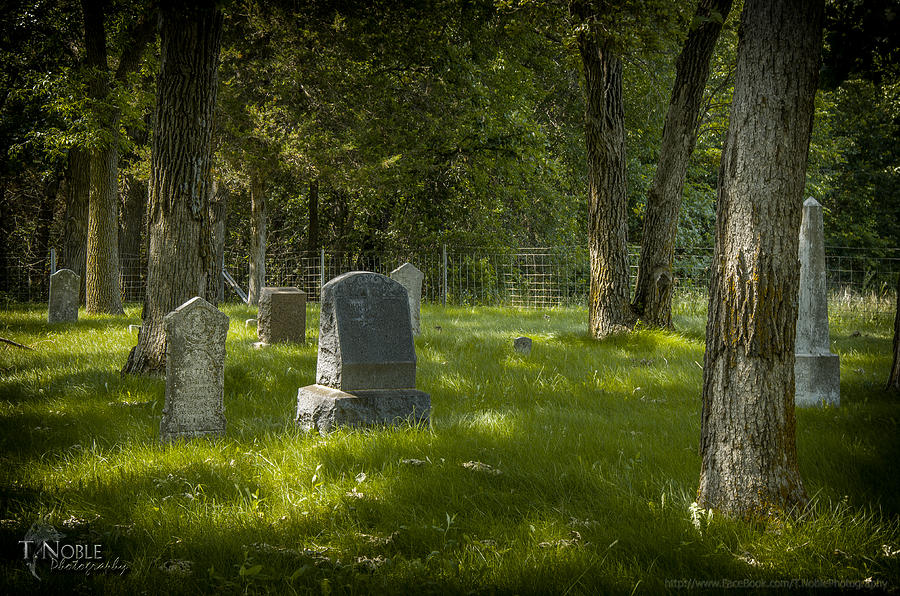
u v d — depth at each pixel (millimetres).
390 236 29250
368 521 4688
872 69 7422
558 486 5238
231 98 19656
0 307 25125
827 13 7031
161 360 9727
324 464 5797
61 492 5125
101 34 19359
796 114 4352
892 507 4742
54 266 26172
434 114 24203
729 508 4469
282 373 10055
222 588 3701
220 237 25781
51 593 3646
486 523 4617
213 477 5512
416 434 6660
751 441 4422
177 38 9586
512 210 28375
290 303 13266
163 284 9734
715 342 4621
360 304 7402
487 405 8273
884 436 6617
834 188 33500
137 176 21719
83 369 10289
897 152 33969
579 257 26188
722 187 4590
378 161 22438
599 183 13438
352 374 7137
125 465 5812
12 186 33438
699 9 12641
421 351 12055
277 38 19688
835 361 8289
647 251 13938
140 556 4094
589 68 12875
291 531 4465
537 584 3713
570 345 12914
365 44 19359
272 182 28438
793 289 4445
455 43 20875
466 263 26312
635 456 5980
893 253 34688
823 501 4746
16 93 22484
